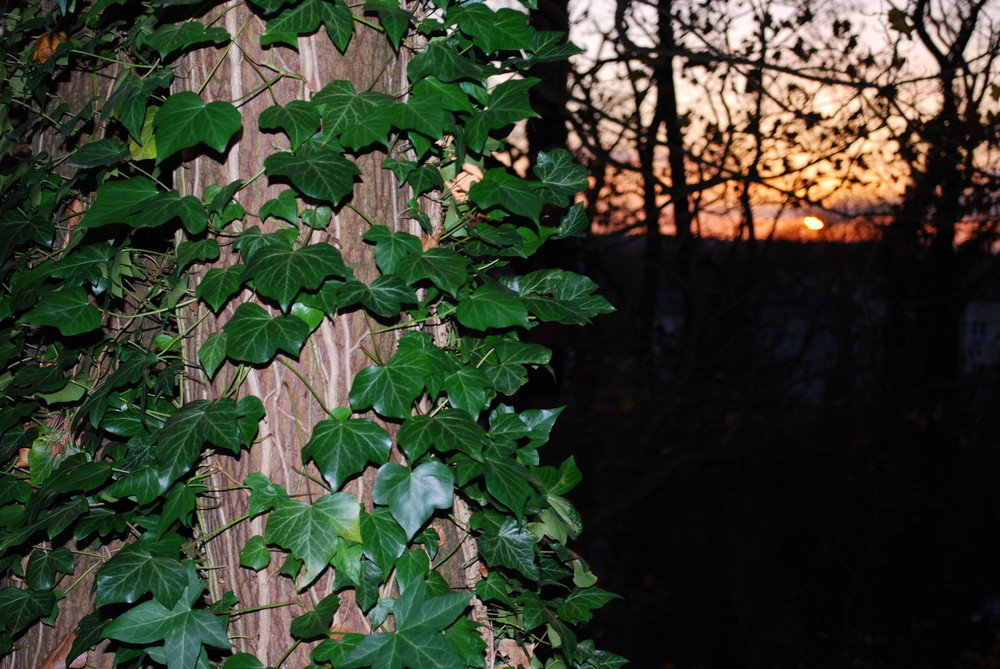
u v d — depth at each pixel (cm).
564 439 966
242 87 173
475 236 194
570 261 752
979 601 1034
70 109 243
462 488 191
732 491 1073
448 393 178
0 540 209
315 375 176
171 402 194
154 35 170
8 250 218
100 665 211
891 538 1034
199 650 167
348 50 178
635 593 1092
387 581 182
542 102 635
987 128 600
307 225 173
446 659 161
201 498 183
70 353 211
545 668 212
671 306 1248
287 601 178
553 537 202
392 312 168
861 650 1039
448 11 186
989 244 995
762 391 1003
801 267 1052
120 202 169
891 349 1060
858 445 1027
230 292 167
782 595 1076
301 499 174
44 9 249
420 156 177
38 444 214
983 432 1027
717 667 1095
